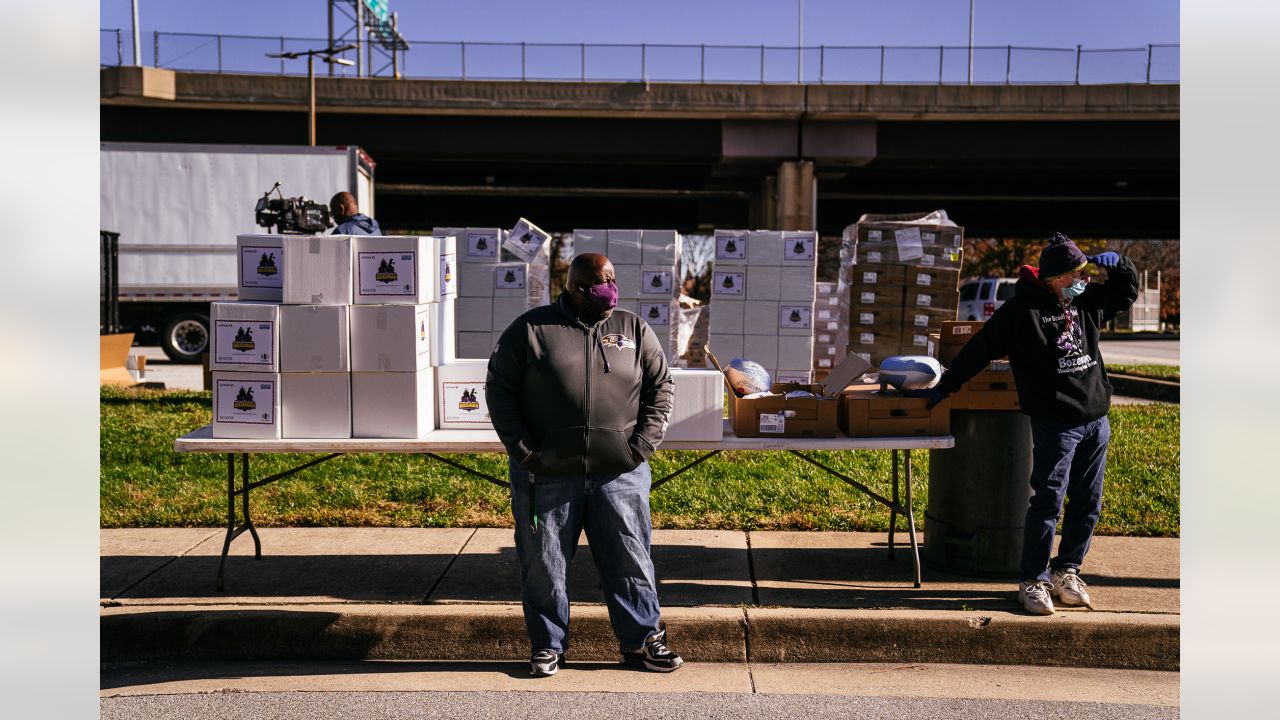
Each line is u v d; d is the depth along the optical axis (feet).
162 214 62.23
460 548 18.79
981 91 99.04
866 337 25.23
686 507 21.49
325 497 22.25
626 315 13.70
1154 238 168.55
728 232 28.89
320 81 96.48
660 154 103.35
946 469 16.99
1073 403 14.51
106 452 26.45
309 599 15.51
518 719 12.32
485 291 31.22
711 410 15.58
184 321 62.69
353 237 15.14
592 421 13.21
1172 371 54.54
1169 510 20.84
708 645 14.64
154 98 94.17
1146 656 14.28
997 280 87.81
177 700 13.03
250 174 62.59
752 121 103.19
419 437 15.38
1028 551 15.01
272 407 15.25
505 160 105.40
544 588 13.70
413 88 97.35
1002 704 12.87
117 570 17.20
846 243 27.81
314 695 13.21
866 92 99.76
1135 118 99.19
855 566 17.43
